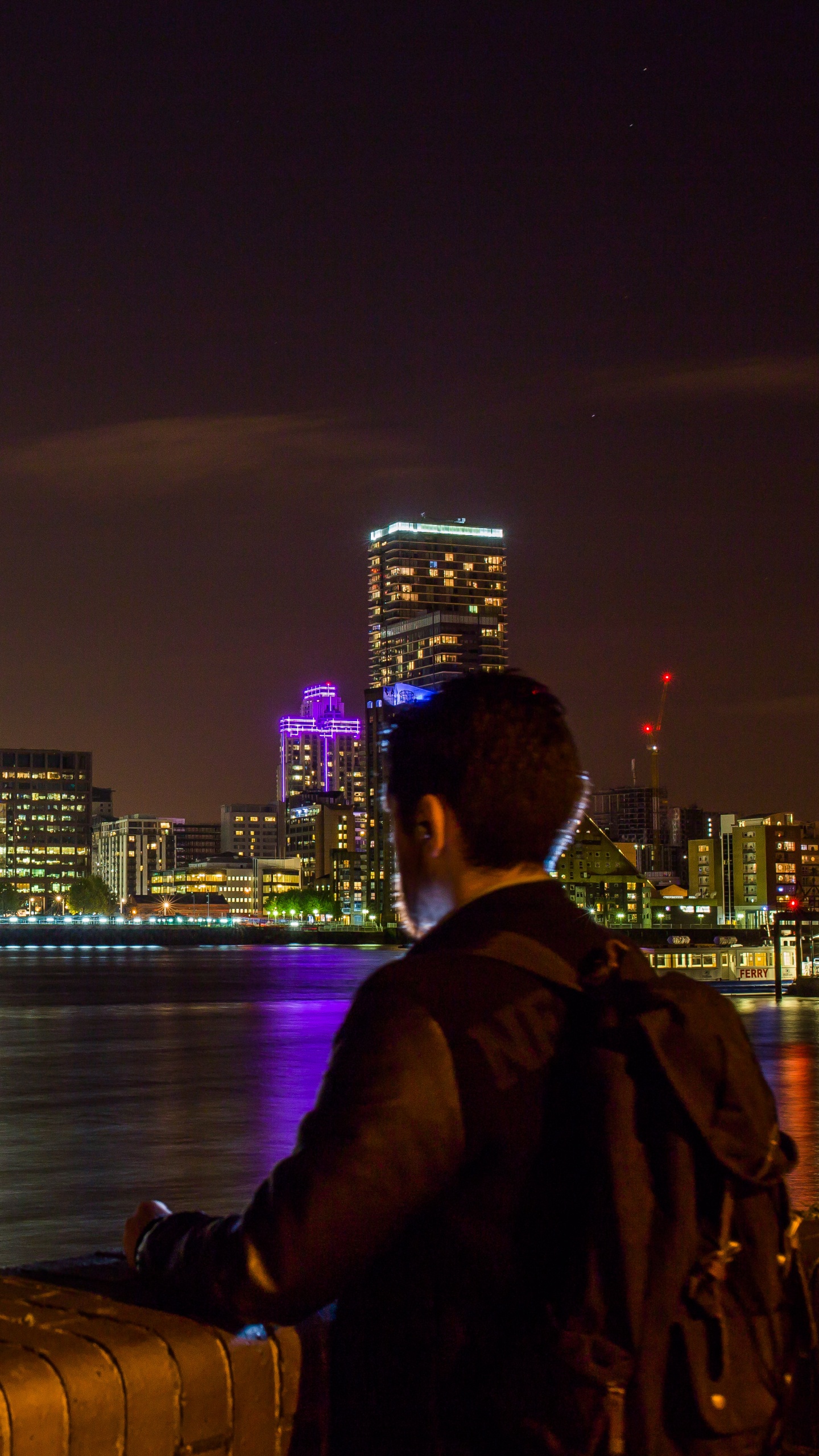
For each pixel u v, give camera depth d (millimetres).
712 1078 2506
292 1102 49500
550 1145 2566
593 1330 2410
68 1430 2412
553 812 2928
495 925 2787
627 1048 2541
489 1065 2570
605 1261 2418
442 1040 2580
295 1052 72375
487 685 2998
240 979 165625
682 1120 2459
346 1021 2711
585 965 2668
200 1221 2822
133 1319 2699
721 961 133625
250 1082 57062
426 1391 2574
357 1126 2516
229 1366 2668
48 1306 2768
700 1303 2416
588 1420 2387
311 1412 2859
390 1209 2510
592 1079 2529
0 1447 2311
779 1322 2531
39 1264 3090
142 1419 2521
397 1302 2625
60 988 144375
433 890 2998
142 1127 42781
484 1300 2557
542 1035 2615
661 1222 2432
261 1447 2760
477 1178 2578
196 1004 117875
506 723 2924
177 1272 2676
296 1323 2723
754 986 131375
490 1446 2504
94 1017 100750
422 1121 2523
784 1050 71688
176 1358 2584
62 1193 31250
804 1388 3537
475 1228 2561
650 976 2666
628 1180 2438
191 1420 2611
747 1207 2484
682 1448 2410
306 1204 2486
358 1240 2508
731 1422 2395
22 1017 100938
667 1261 2402
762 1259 2475
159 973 187625
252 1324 2715
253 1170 34375
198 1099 50781
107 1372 2482
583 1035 2600
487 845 2906
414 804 2980
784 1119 42688
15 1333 2605
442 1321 2576
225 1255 2562
